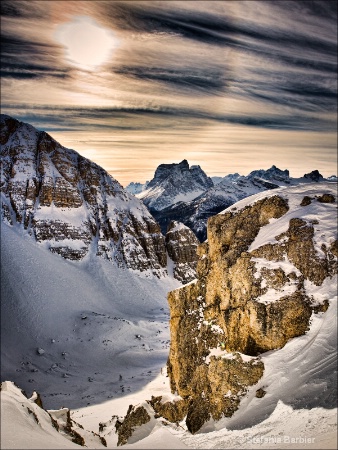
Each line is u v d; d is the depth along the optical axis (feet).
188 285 134.92
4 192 488.85
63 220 490.90
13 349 303.89
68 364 286.25
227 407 87.66
